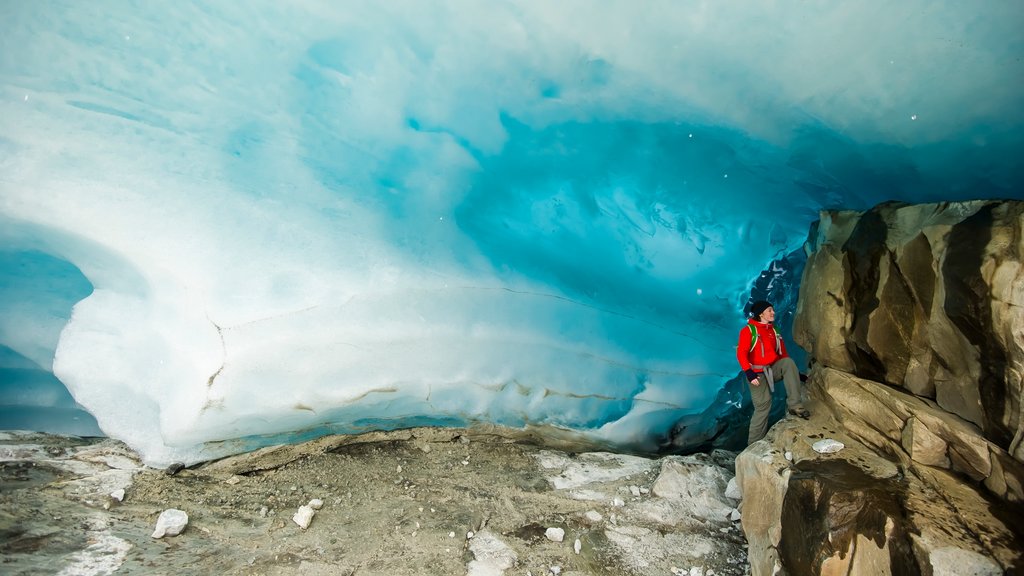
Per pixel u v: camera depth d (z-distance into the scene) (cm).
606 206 696
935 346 381
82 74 507
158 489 424
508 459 521
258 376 468
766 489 385
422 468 492
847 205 660
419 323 527
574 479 491
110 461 453
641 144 668
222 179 520
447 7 567
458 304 549
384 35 576
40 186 463
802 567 332
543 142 661
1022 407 311
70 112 495
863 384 417
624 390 597
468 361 542
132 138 505
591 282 645
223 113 546
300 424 499
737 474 427
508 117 639
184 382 460
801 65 559
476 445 540
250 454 482
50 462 438
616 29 575
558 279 621
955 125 543
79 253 493
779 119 604
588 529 419
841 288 472
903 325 411
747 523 399
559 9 569
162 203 488
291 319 485
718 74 588
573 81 615
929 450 357
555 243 670
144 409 484
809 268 531
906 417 377
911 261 407
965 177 567
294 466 479
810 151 622
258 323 474
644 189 692
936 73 524
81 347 486
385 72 592
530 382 567
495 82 614
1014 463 314
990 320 329
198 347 461
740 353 488
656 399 604
